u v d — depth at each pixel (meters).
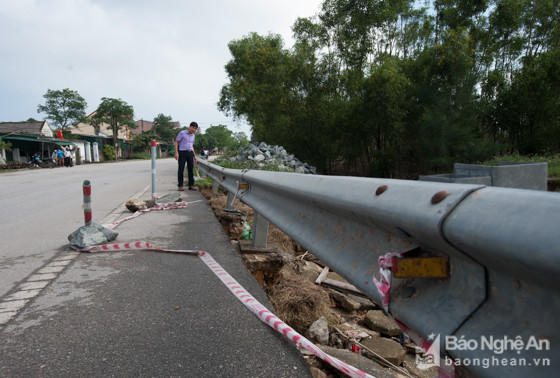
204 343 2.01
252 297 2.58
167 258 3.60
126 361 1.84
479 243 0.77
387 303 1.13
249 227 5.67
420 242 1.06
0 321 2.28
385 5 20.33
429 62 18.25
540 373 0.69
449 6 21.66
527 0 20.89
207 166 8.64
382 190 1.24
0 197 9.16
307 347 1.87
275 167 14.72
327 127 20.84
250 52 23.08
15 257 3.72
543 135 18.02
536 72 17.72
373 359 3.34
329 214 1.83
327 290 4.79
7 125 44.28
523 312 0.77
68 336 2.09
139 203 6.51
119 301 2.58
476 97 17.75
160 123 83.44
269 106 22.14
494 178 4.57
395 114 17.88
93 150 51.53
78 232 4.09
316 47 20.98
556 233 0.62
